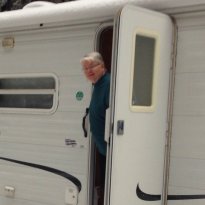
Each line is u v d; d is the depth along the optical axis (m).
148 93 2.87
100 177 3.33
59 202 3.41
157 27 2.84
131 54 2.72
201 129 2.80
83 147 3.27
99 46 3.23
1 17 3.71
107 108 2.81
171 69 2.93
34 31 3.55
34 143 3.57
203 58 2.80
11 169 3.72
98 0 3.20
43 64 3.52
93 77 2.89
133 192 2.80
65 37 3.39
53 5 3.47
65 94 3.39
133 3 2.99
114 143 2.68
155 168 2.90
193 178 2.83
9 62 3.73
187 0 2.79
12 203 3.71
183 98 2.88
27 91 3.62
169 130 2.94
